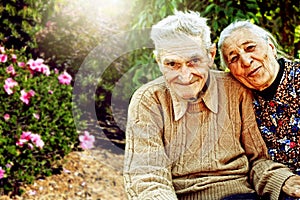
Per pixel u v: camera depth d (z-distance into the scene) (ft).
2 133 12.87
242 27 6.52
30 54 15.62
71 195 12.87
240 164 6.51
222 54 6.62
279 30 12.80
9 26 16.67
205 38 6.21
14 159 12.75
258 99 6.63
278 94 6.54
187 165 6.30
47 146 13.67
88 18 16.75
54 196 12.71
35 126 13.47
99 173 13.69
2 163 12.41
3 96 13.30
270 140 6.66
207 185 6.29
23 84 13.74
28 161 13.01
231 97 6.50
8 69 13.84
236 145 6.50
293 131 6.58
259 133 6.66
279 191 6.22
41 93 14.07
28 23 16.98
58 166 13.76
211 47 6.29
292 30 12.89
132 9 14.53
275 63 6.55
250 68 6.39
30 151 13.06
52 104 14.10
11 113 13.30
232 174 6.45
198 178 6.32
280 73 6.54
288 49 12.76
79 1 16.83
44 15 17.44
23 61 15.06
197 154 6.31
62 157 13.98
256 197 6.32
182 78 6.06
